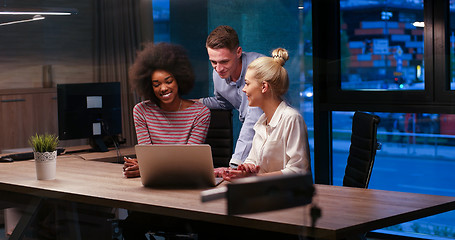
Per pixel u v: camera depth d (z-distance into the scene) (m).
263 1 3.41
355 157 2.17
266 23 3.43
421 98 3.32
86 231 2.34
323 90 3.62
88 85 3.10
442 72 3.23
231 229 1.89
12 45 3.31
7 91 3.17
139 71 2.60
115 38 3.44
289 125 2.05
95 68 3.45
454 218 3.48
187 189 1.97
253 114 2.53
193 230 1.99
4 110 3.14
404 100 3.38
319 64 3.54
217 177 2.14
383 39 3.47
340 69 3.60
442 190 3.74
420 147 3.68
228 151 2.81
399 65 3.42
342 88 3.62
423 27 3.30
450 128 3.33
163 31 3.41
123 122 3.39
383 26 3.47
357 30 3.55
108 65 3.40
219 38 2.62
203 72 3.25
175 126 2.49
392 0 3.42
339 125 3.67
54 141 2.29
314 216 1.56
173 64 2.60
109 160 2.92
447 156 3.60
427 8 3.25
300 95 3.54
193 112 2.51
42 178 2.24
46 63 3.35
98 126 3.12
